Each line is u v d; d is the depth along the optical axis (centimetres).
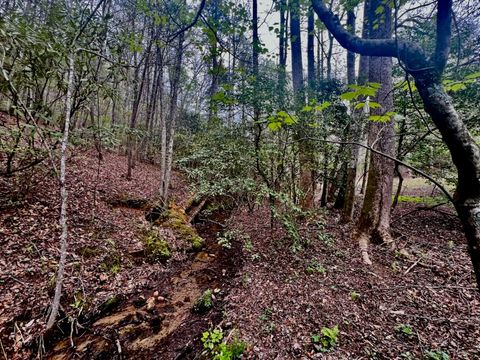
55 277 382
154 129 1573
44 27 339
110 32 405
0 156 521
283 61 742
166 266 518
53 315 319
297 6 332
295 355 268
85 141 477
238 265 504
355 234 523
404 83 140
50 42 327
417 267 427
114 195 721
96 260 454
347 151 605
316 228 584
